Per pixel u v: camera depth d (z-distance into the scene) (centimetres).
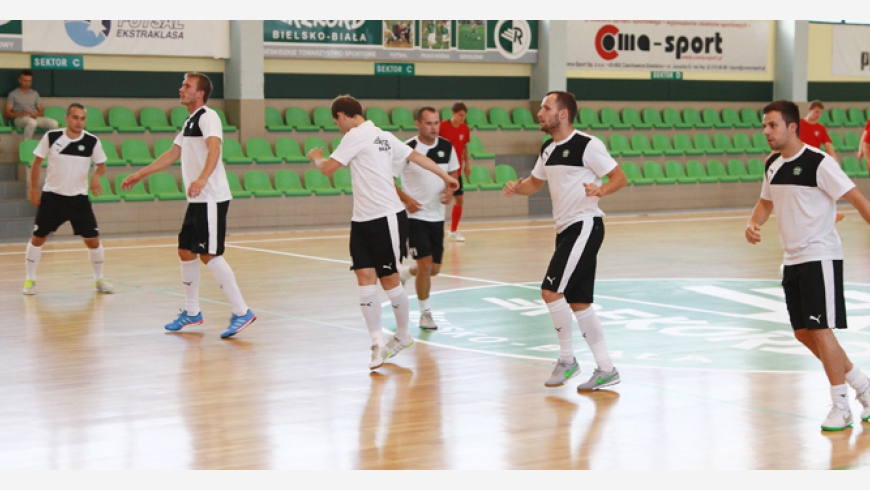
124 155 1448
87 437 441
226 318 751
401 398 514
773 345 648
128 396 516
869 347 640
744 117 2088
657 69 2002
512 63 1869
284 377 561
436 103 1809
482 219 1619
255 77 1585
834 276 449
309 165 1581
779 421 468
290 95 1680
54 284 917
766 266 1055
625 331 699
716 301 829
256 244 1254
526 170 1827
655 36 1992
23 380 551
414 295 870
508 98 1881
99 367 585
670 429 455
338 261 1089
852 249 1190
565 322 538
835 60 2153
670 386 538
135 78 1551
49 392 525
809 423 464
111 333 691
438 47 1791
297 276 975
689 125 2000
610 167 512
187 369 581
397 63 1764
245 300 834
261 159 1525
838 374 451
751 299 840
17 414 480
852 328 705
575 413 484
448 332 699
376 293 589
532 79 1897
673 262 1087
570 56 1917
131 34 1531
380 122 1720
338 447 428
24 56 1473
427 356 619
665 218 1647
